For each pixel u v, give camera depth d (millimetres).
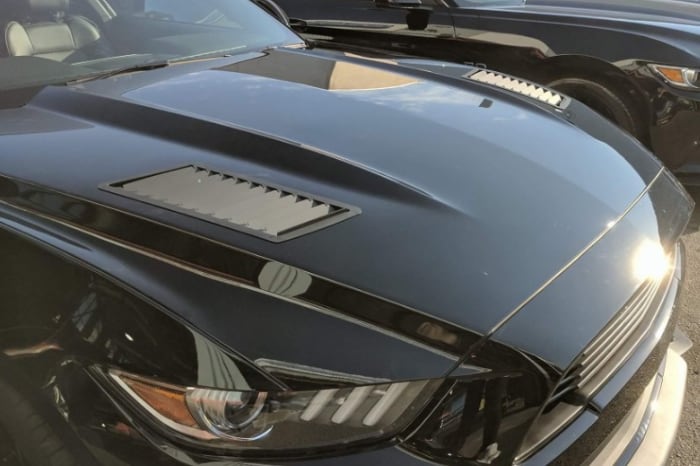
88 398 1338
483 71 2908
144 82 2338
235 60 2680
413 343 1289
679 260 2184
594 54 4250
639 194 1976
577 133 2264
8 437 1468
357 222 1537
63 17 2691
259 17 3279
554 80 4449
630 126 4301
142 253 1446
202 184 1660
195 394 1240
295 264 1389
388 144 1920
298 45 3107
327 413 1237
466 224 1584
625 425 1746
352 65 2693
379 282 1372
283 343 1267
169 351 1279
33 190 1671
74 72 2498
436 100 2342
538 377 1326
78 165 1743
